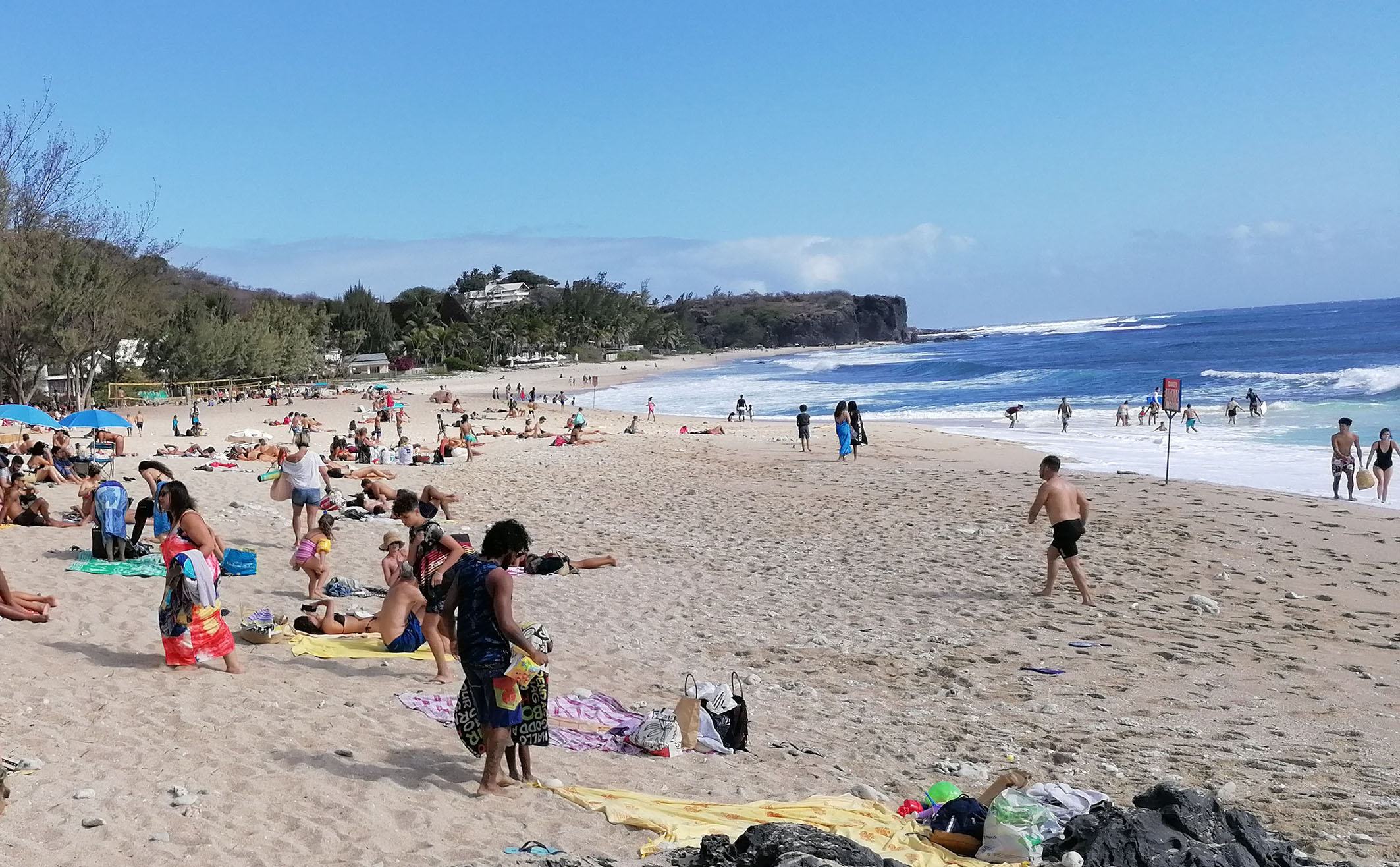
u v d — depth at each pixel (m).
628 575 14.62
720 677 9.93
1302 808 6.86
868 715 8.99
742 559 16.00
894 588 13.99
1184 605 13.02
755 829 5.08
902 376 98.19
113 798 5.59
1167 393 24.17
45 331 55.62
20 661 8.28
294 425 47.28
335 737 6.94
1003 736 8.46
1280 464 28.48
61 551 13.23
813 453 32.78
